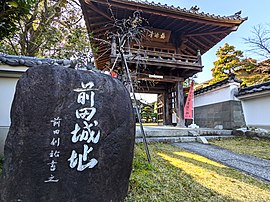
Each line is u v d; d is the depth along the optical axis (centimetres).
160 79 821
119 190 178
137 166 288
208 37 877
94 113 178
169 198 210
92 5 630
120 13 684
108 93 189
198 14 689
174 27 804
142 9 651
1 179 152
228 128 754
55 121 165
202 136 629
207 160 377
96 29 785
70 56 682
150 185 232
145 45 827
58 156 161
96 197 165
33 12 757
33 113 162
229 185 255
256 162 372
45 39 775
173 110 966
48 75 172
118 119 187
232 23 741
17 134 157
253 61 1298
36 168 154
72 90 176
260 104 677
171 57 788
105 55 876
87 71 192
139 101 512
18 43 812
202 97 991
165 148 472
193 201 207
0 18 375
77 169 164
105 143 177
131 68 739
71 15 845
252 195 229
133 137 195
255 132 638
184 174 285
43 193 153
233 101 750
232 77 778
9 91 428
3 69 402
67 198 158
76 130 170
